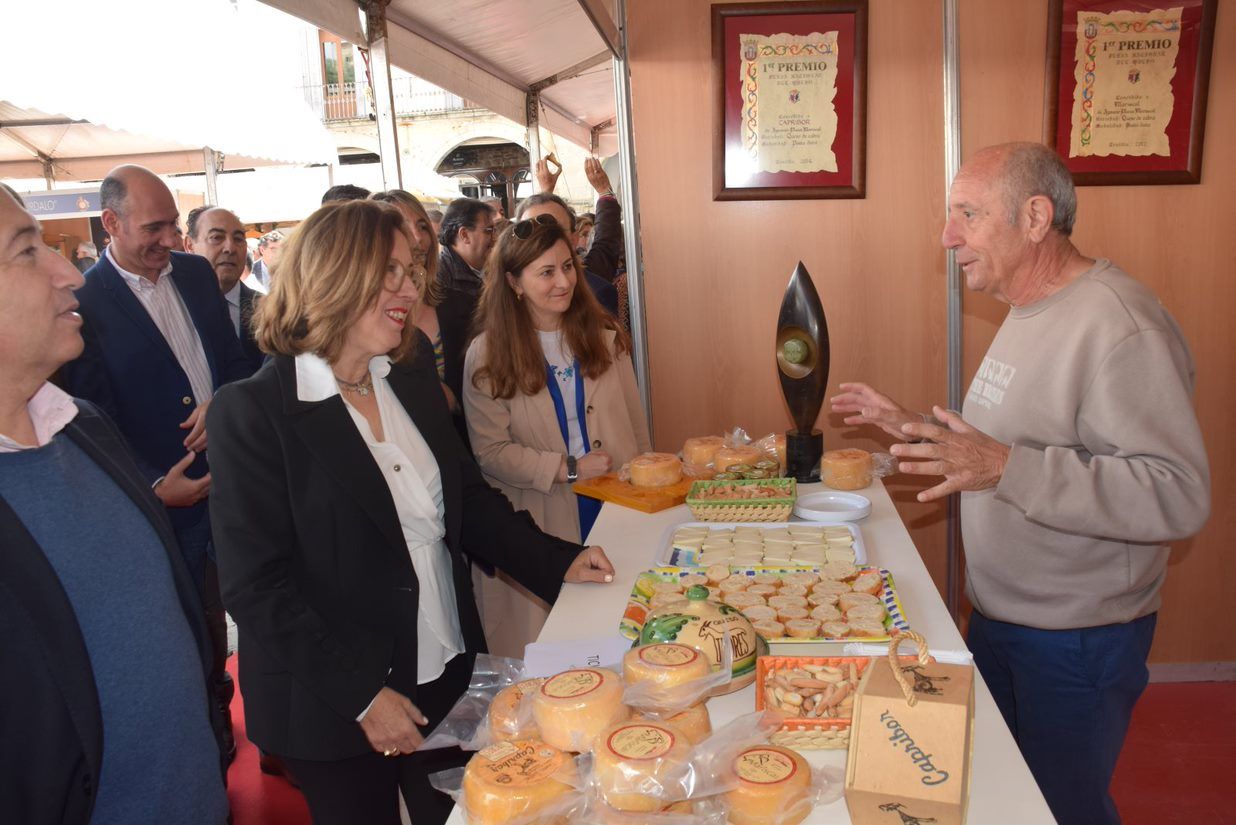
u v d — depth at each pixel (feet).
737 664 3.76
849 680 3.56
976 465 4.84
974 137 9.51
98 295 8.34
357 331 4.74
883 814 2.93
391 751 4.48
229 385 4.62
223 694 9.50
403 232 4.77
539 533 5.60
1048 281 5.55
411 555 5.14
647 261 10.11
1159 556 5.50
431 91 56.49
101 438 4.22
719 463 7.10
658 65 9.71
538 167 12.70
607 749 2.90
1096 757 5.67
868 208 9.78
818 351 6.82
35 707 3.43
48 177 23.53
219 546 4.43
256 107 17.15
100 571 3.94
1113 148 9.32
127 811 4.03
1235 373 9.70
